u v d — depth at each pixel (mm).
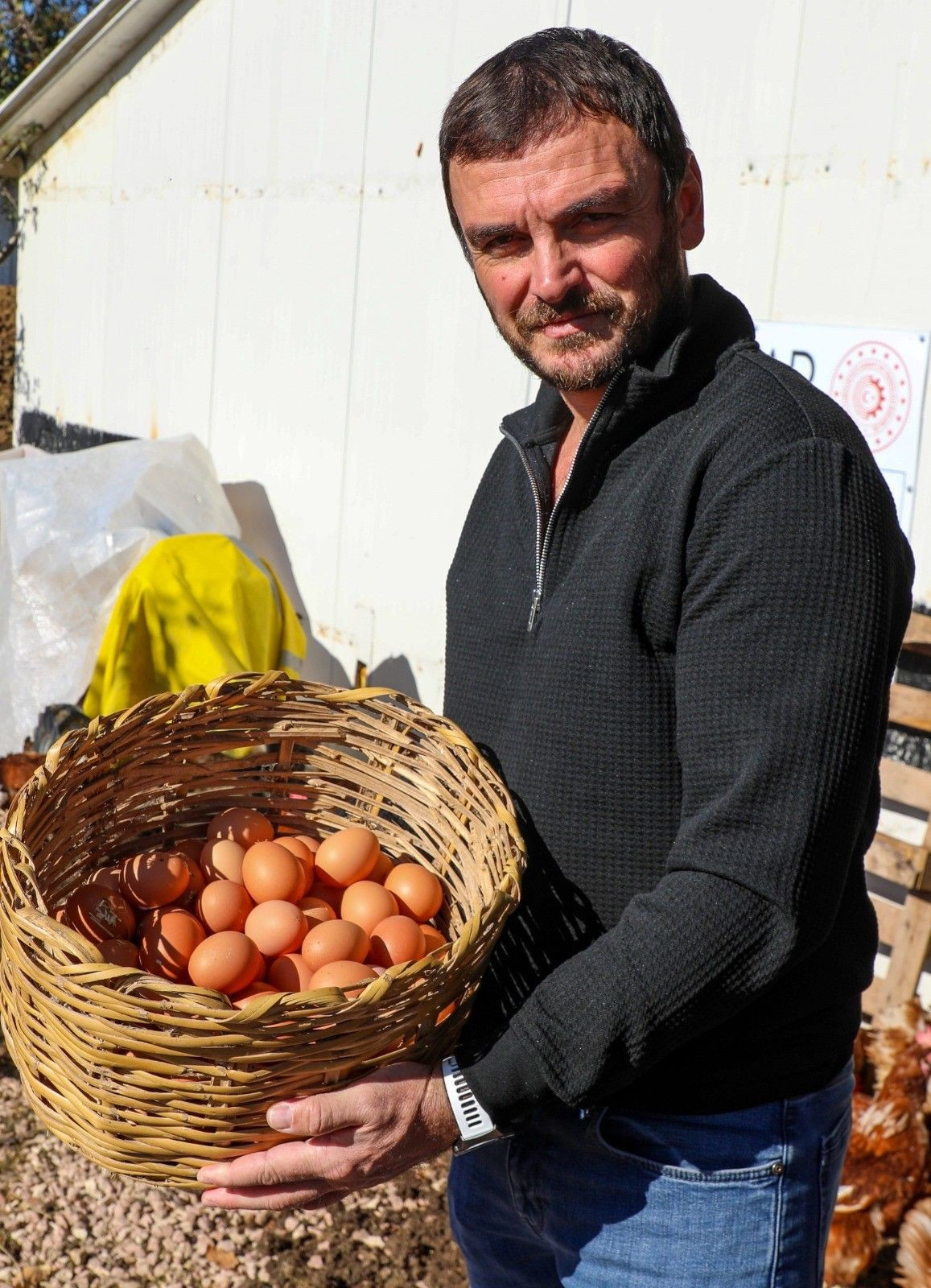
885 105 2596
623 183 1303
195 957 1559
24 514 3889
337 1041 1243
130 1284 2502
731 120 2916
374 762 1879
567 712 1379
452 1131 1280
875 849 2711
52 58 5332
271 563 4656
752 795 1166
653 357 1382
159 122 5121
